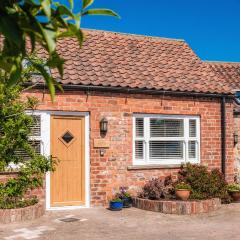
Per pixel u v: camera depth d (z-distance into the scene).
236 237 9.20
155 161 13.55
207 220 11.05
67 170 12.45
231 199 13.52
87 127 12.70
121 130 13.02
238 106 15.69
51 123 12.23
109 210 12.21
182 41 16.64
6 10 1.38
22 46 1.42
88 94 12.59
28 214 10.70
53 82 1.65
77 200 12.56
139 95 13.30
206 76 14.92
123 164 13.02
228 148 14.59
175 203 11.83
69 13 1.41
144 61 14.59
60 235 9.31
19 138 8.66
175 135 13.89
